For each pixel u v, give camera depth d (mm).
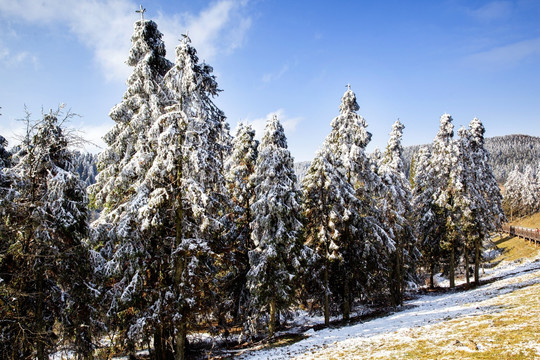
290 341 18797
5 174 10766
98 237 13500
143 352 18297
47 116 11977
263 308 20391
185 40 14172
